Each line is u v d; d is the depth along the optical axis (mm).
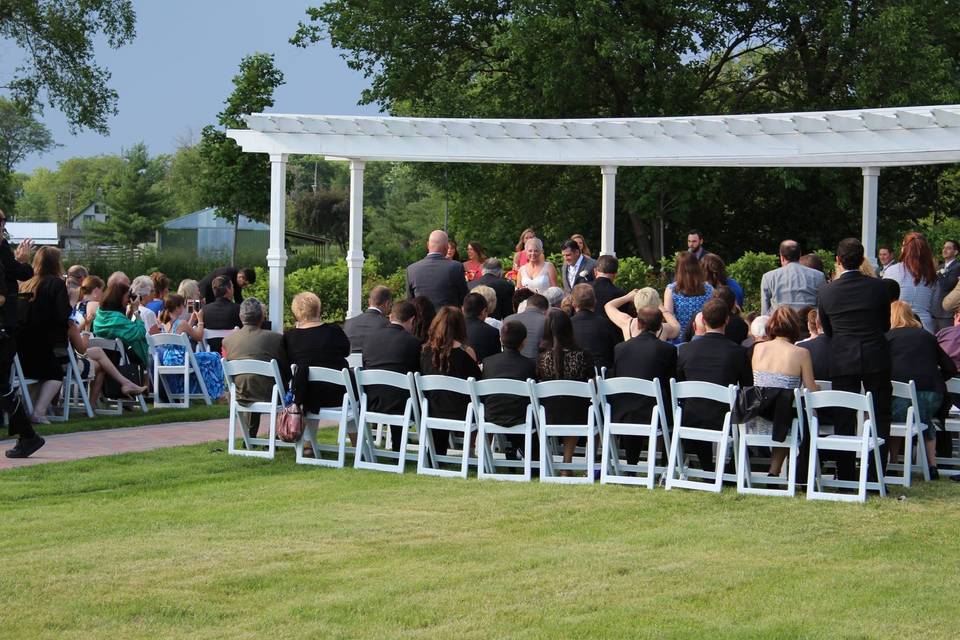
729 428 8492
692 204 28453
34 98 39594
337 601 5762
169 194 85750
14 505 8008
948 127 13289
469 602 5766
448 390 9398
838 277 8750
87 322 12789
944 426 9203
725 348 8711
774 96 31203
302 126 16656
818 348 9359
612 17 26625
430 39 30312
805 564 6559
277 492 8562
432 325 9617
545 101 28734
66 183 127125
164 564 6422
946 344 9883
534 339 10117
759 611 5668
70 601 5734
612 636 5273
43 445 10000
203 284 15156
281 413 9719
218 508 7953
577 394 8984
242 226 52062
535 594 5914
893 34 26250
